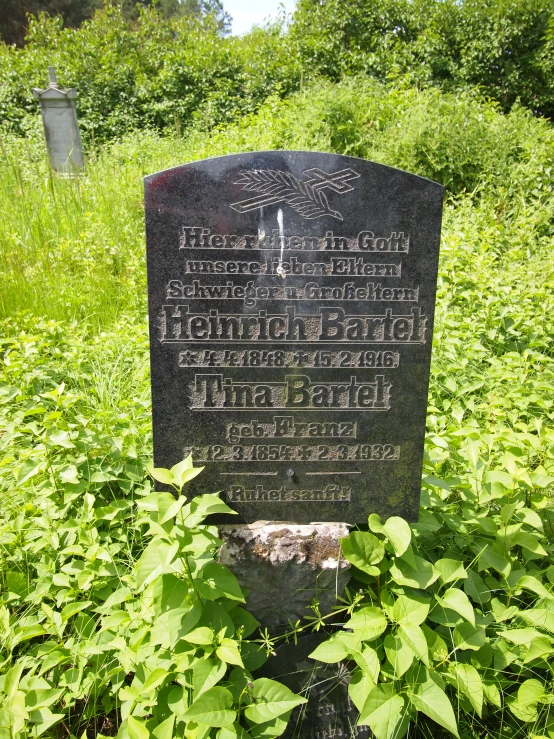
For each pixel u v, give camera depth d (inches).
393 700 32.9
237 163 35.8
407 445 41.5
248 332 38.5
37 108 253.9
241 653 37.1
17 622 40.0
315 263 37.6
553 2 242.4
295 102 172.9
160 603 34.1
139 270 97.1
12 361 64.6
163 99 254.4
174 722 34.4
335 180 36.4
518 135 151.8
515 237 113.9
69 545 44.6
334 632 41.0
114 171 150.0
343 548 36.5
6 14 457.1
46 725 32.8
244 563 39.6
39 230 110.0
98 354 72.6
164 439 40.4
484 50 247.4
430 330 39.3
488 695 35.4
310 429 40.6
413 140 143.0
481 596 40.8
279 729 33.7
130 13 558.3
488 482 44.1
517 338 77.0
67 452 51.3
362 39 260.1
